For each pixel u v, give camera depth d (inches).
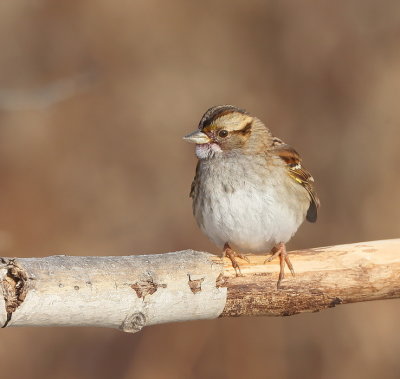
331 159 592.4
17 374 553.3
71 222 608.4
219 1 660.7
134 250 597.9
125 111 644.7
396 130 588.7
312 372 526.3
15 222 602.9
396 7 624.4
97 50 669.9
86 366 551.8
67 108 643.5
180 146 626.5
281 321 533.6
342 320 531.5
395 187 574.6
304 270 296.4
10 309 260.7
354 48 616.1
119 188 618.5
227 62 645.3
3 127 636.1
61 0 684.7
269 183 327.9
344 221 574.6
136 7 669.9
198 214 337.7
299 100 615.5
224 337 530.9
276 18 639.1
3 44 681.0
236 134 332.2
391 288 303.0
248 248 339.6
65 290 264.4
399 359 525.3
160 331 539.8
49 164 627.2
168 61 656.4
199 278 281.7
